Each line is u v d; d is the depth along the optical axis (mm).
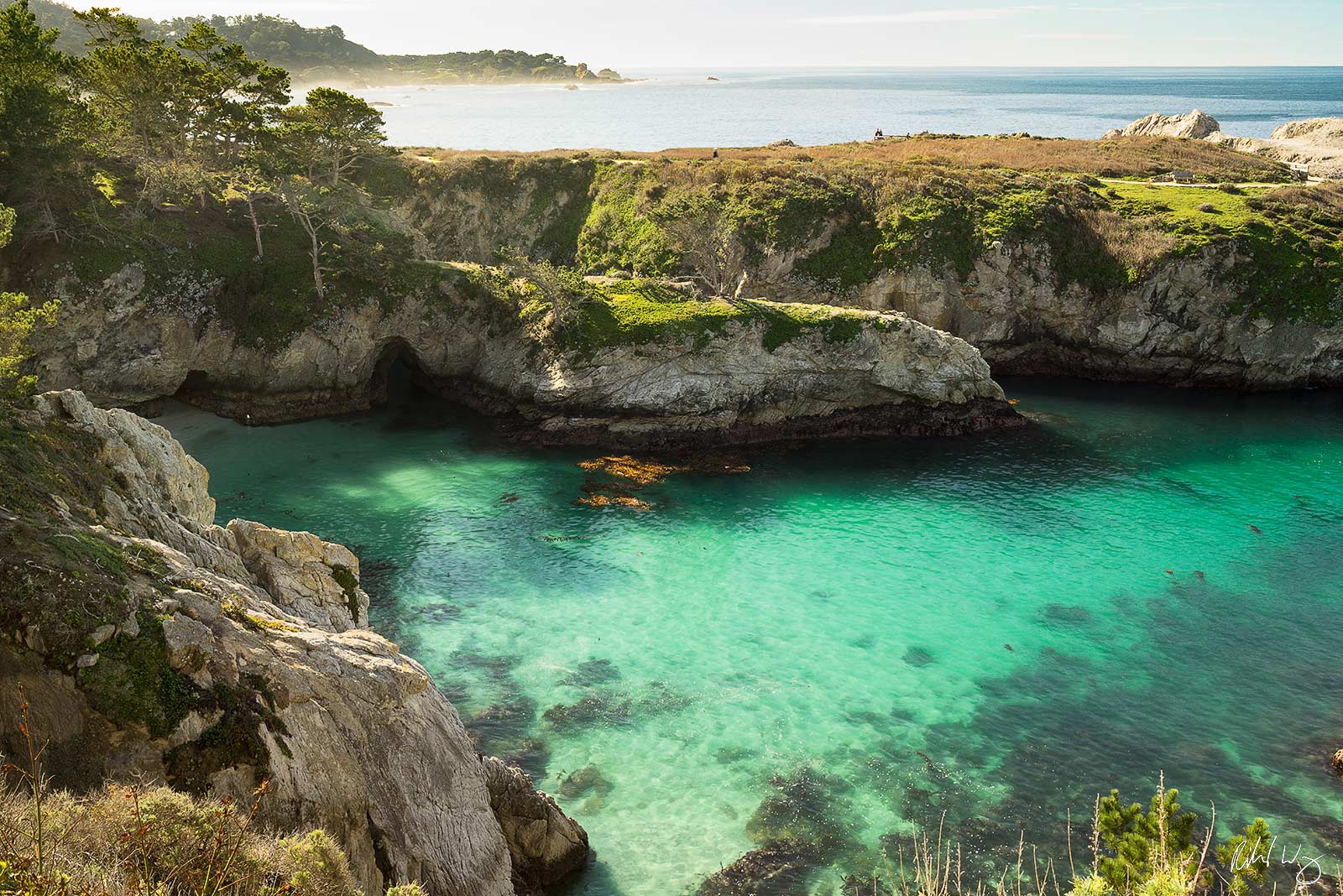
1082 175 107000
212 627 19625
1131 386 84000
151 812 12781
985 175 100375
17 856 9859
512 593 44219
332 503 54312
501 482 58500
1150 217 89875
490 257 105125
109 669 17594
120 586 19203
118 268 65188
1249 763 31953
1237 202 95188
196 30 81312
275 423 68375
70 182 65312
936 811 29250
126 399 66000
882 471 62219
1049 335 87375
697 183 100062
